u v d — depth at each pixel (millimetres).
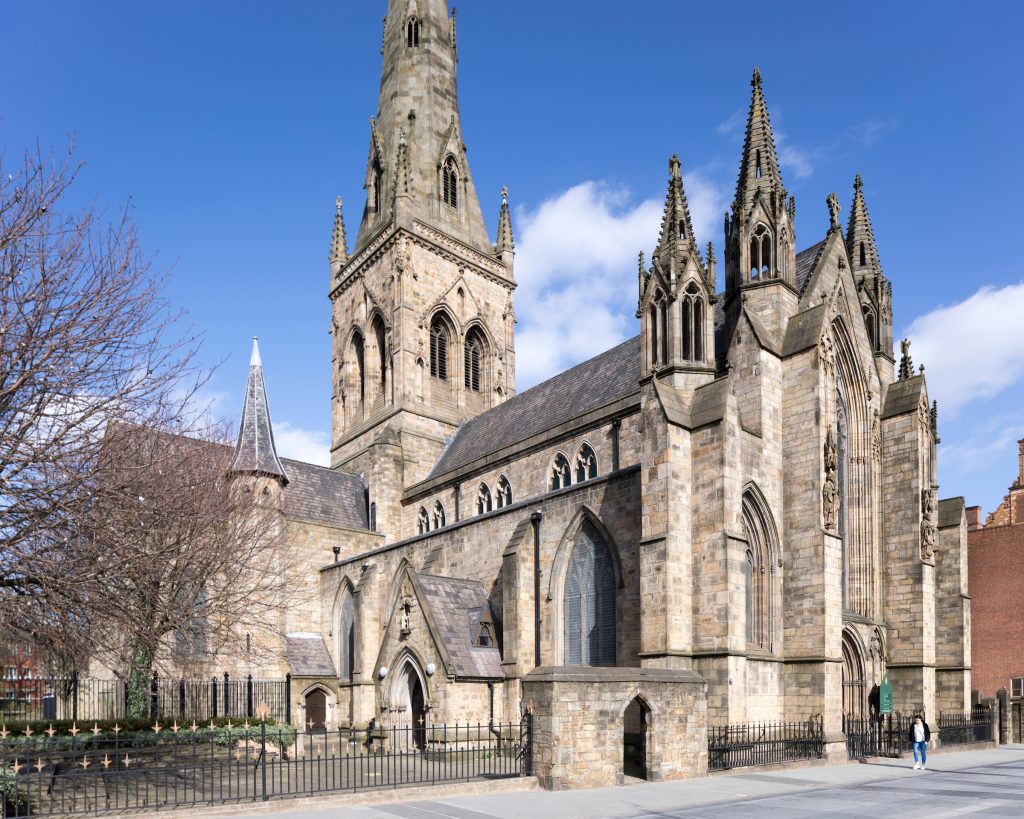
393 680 47312
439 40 91750
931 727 48188
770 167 49250
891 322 58812
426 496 71062
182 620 36969
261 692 57094
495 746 42750
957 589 54750
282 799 24875
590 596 44469
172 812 23203
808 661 41094
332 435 87750
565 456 55156
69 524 25812
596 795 27156
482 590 51188
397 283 79750
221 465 53438
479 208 91250
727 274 50562
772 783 30703
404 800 26188
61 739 35969
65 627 26359
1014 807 25188
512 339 89125
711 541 38375
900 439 52281
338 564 66312
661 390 40438
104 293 26656
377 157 88625
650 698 31078
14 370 25016
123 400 27922
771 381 45125
